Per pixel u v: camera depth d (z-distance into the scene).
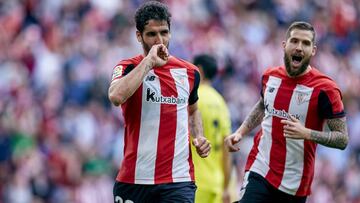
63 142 42.59
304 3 63.25
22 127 42.09
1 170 40.12
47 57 48.12
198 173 24.91
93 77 46.94
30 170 39.84
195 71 20.42
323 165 47.56
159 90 20.02
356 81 59.84
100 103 46.38
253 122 22.23
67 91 46.03
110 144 43.72
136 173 20.08
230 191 25.73
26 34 49.56
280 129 21.31
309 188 21.62
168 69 20.17
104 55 48.78
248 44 56.19
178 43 52.25
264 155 21.56
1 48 48.41
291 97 21.20
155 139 20.00
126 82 19.09
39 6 51.66
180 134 20.14
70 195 40.19
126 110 20.14
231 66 52.56
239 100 49.75
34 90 46.19
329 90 20.95
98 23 51.44
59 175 40.66
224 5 58.44
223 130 25.31
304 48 20.91
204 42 53.81
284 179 21.38
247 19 58.59
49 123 43.25
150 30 19.62
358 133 53.00
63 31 50.19
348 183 49.34
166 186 19.98
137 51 50.66
